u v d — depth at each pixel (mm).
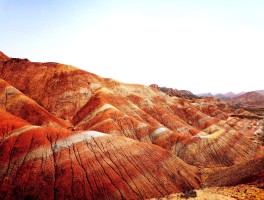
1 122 52531
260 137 124688
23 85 105750
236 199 28484
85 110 93312
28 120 75750
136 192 44438
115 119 84250
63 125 79250
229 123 140625
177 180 52406
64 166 44812
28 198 40094
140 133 82812
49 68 113250
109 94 103625
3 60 123812
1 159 45281
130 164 49469
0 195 40344
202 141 84438
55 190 41281
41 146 47844
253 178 40094
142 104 112312
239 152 85625
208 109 163875
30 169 43812
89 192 41719
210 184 52344
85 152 48406
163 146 81250
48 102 98875
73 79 108750
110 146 51906
